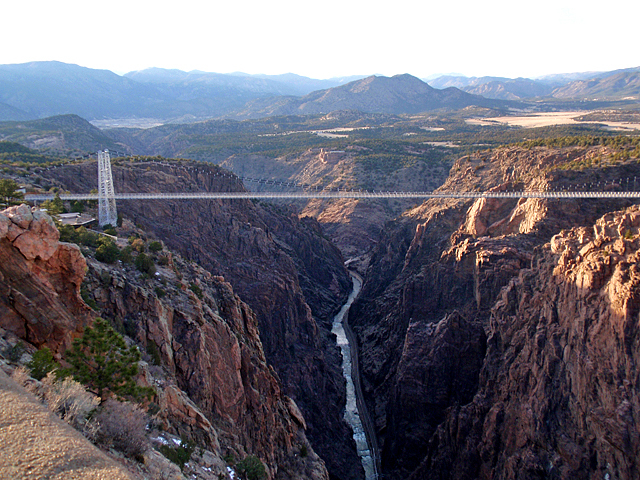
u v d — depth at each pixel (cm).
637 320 6844
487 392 9262
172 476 2675
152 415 3581
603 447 6644
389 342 14188
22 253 3219
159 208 14100
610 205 12181
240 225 15938
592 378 7194
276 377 7956
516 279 10631
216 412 5409
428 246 16450
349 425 11950
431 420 10619
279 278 14262
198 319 5912
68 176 14038
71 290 3556
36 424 1822
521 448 7775
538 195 12925
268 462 5797
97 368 3177
